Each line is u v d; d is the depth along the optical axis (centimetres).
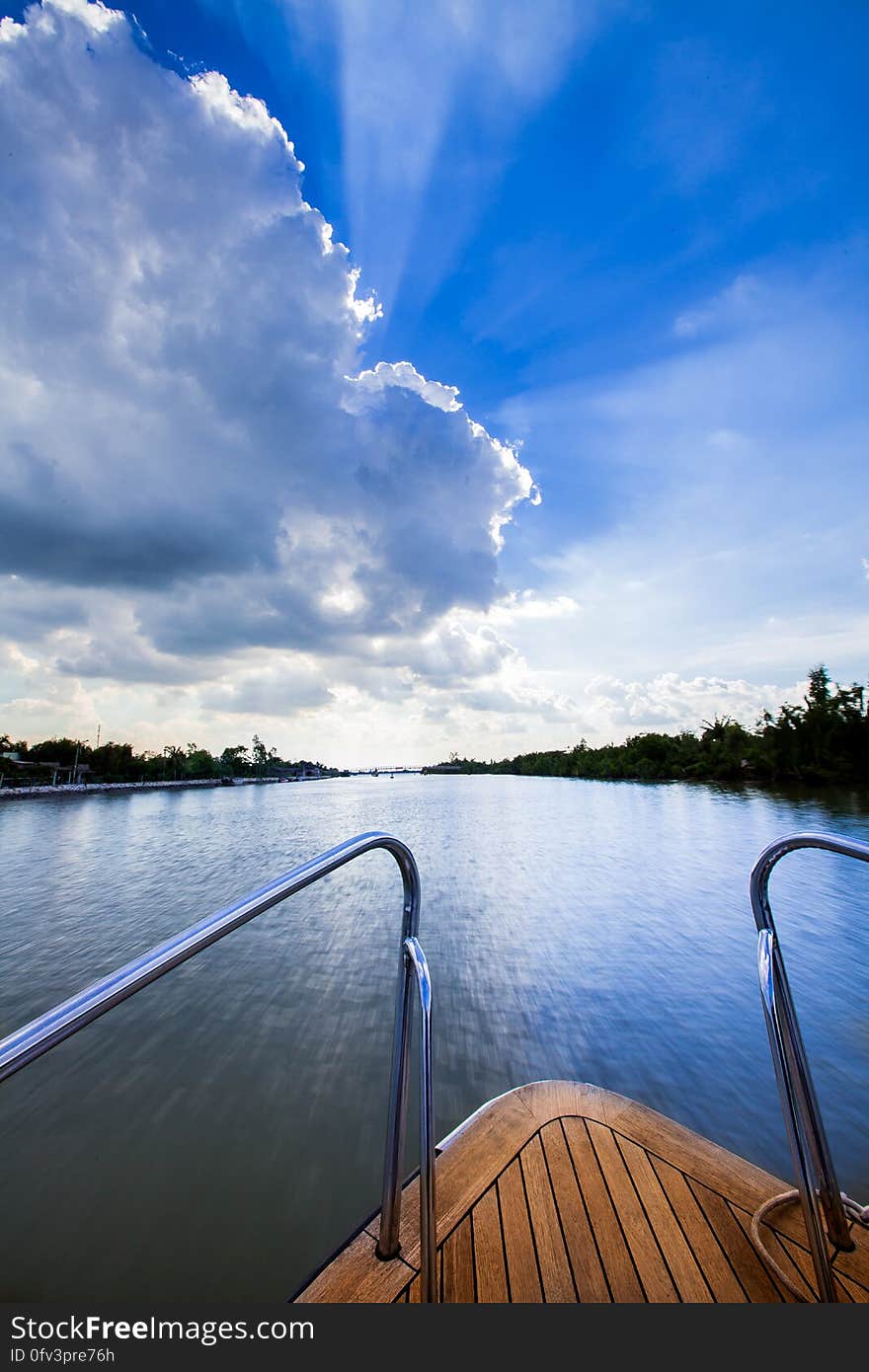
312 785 11850
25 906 1176
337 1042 562
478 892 1175
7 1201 355
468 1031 566
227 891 1306
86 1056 539
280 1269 301
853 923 906
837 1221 161
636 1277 153
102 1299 278
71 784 7500
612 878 1302
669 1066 498
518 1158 199
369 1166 386
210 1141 414
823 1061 497
